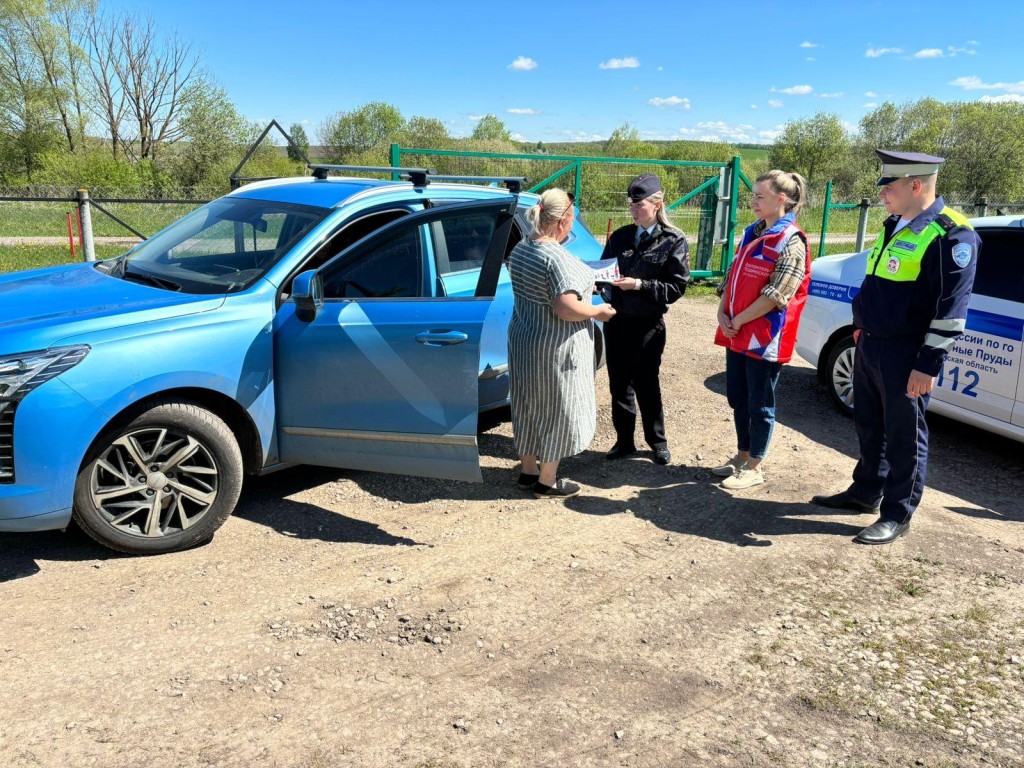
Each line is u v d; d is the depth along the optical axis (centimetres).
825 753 235
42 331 305
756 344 404
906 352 351
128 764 221
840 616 311
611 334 450
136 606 304
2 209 2109
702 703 257
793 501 423
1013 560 362
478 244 454
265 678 263
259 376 365
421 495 420
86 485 317
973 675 275
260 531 373
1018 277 459
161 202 998
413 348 349
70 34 3525
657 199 422
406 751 231
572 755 231
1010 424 460
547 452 398
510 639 290
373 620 300
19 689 253
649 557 356
